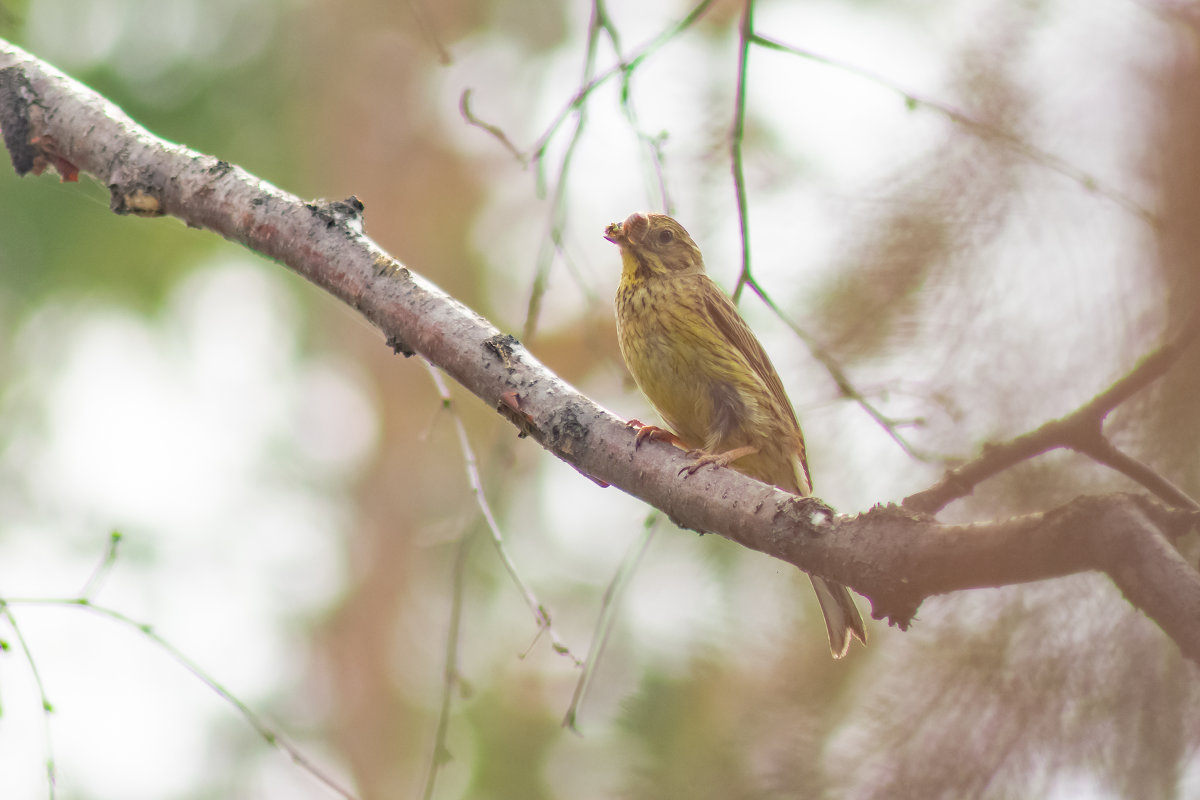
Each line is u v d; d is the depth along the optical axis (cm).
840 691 932
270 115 2205
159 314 2186
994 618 772
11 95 834
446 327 723
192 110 2098
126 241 2088
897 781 761
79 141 816
